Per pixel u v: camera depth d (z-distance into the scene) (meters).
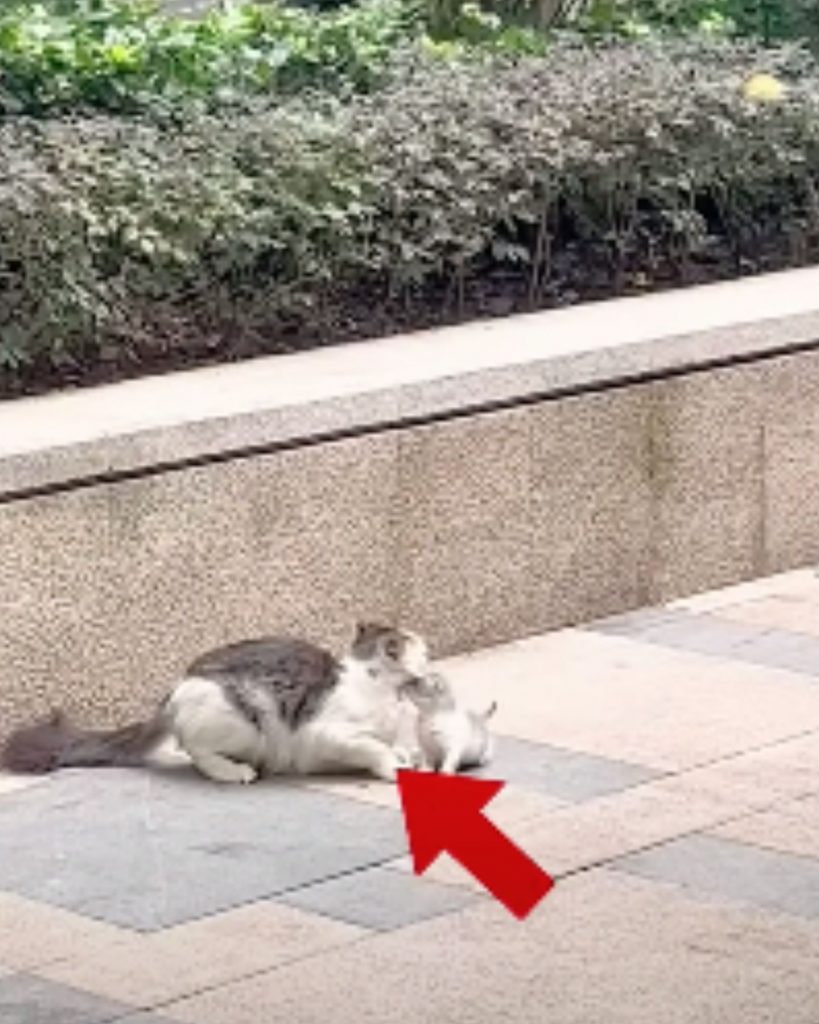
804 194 8.04
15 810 5.66
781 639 6.74
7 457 5.89
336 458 6.38
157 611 6.13
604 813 5.64
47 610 5.96
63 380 6.56
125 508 6.05
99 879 5.34
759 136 7.80
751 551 7.22
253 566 6.27
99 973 4.97
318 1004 4.85
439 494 6.57
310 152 7.00
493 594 6.70
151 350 6.75
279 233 6.89
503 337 6.96
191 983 4.93
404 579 6.53
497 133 7.32
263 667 5.82
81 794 5.73
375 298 7.19
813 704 6.27
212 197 6.73
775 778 5.83
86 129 6.79
